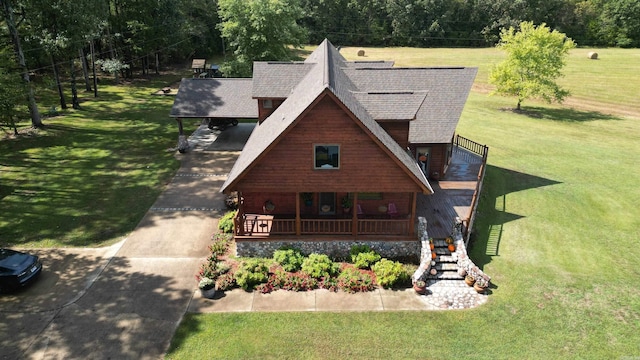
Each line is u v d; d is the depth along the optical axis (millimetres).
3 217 24953
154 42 65312
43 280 19484
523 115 50094
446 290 19000
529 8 103375
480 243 22656
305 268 20000
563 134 42625
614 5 97688
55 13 41000
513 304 18062
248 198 23578
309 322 17016
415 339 16109
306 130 19125
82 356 15242
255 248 21359
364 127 18750
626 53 83938
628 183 30594
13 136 38406
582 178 31500
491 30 106312
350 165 19797
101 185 29469
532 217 25453
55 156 34562
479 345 15820
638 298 18422
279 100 28312
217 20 88375
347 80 26688
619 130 44000
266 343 15906
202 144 38062
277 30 49844
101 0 46594
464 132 42875
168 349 15625
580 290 18984
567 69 70500
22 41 45875
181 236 23266
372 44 109875
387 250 21422
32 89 39969
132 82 64875
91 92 57031
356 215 20922
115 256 21391
